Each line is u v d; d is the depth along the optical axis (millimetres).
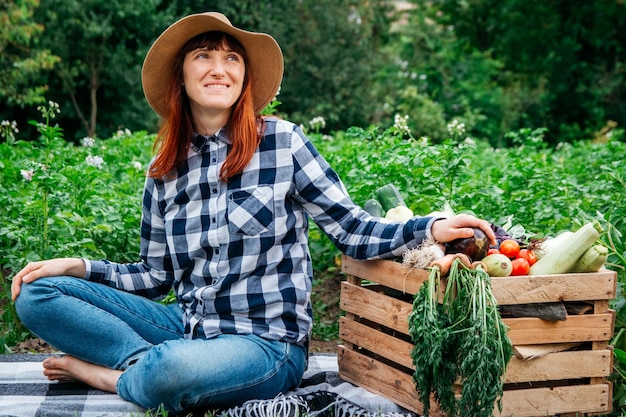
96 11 19547
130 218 5148
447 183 5090
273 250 3244
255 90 3494
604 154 7789
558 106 23797
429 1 26828
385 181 5027
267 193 3203
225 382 3045
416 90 20906
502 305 3006
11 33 16344
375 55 22266
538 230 4840
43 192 4609
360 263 3350
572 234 3105
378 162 5250
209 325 3242
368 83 21750
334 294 5496
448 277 2846
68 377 3422
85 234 4914
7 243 4934
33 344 4473
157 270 3533
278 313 3225
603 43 23547
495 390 2699
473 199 5168
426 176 4977
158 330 3416
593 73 23406
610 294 3066
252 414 3043
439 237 2994
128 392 3143
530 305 2996
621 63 23641
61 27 19156
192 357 2971
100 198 5223
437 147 5203
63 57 19281
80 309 3262
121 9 19312
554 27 23953
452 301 2830
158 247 3492
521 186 5629
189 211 3279
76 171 5211
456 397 2881
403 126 6156
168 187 3328
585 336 3064
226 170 3188
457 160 4980
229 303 3223
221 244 3209
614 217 4027
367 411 3080
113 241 5086
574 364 3072
